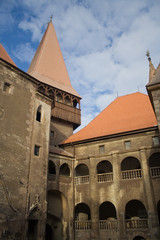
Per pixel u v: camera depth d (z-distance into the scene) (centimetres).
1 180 1872
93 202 2759
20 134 2198
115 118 3466
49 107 2733
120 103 3812
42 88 3834
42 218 2169
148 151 2755
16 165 2058
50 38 4906
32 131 2367
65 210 2809
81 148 3216
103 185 2838
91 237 2614
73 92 4241
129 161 3108
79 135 3456
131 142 2908
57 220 2803
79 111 4119
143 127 2867
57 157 2934
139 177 2683
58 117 3722
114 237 2544
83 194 2889
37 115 2669
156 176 2602
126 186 2698
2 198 1838
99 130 3322
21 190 2031
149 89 2216
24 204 2020
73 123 3953
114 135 3000
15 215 1898
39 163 2339
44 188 2309
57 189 2759
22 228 1930
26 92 2414
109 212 3069
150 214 2445
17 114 2227
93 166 2972
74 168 3097
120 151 2897
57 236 2719
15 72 2331
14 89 2269
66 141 3422
